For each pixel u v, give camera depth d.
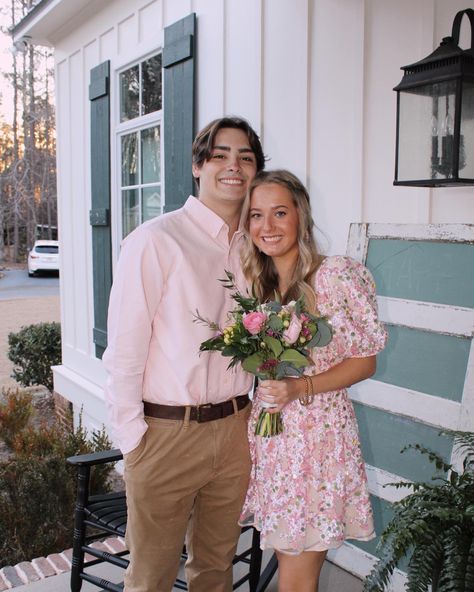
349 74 2.93
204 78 4.04
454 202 2.48
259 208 1.98
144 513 2.01
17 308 15.69
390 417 2.64
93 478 4.35
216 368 2.02
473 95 2.19
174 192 4.36
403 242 2.62
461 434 2.04
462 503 1.81
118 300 1.95
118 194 5.33
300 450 1.90
